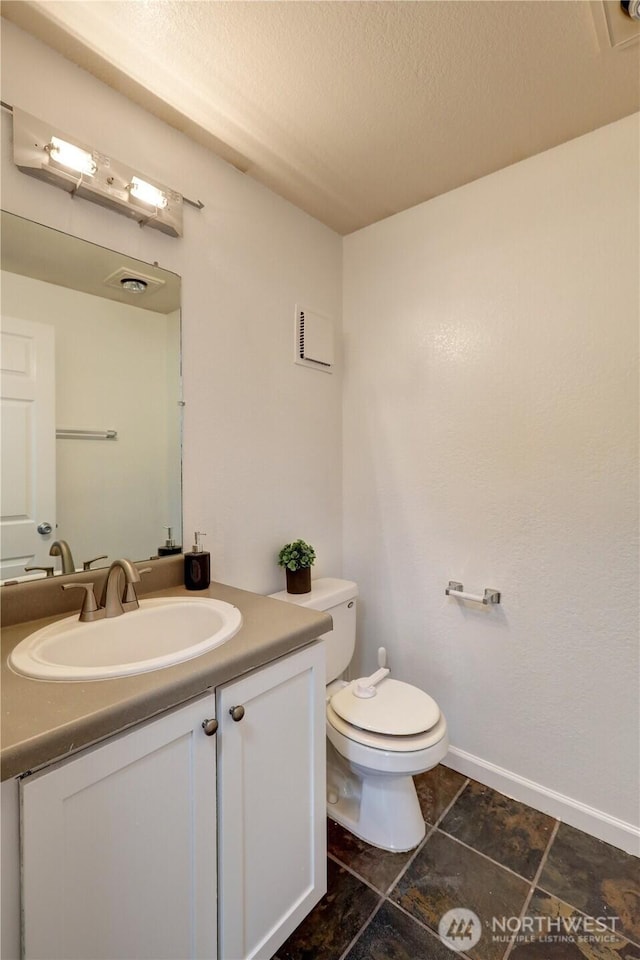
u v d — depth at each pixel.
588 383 1.47
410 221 1.88
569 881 1.29
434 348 1.82
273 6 1.02
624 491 1.41
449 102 1.30
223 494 1.57
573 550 1.51
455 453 1.77
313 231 1.95
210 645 0.94
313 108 1.33
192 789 0.86
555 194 1.51
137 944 0.78
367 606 2.07
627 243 1.39
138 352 1.34
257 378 1.69
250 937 0.98
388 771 1.27
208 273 1.51
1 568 1.09
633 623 1.40
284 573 1.80
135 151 1.30
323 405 2.02
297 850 1.11
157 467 1.39
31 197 1.11
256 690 0.98
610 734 1.45
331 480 2.07
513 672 1.64
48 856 0.67
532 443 1.58
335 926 1.16
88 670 0.82
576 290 1.48
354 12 1.04
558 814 1.53
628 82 1.24
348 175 1.66
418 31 1.08
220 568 1.56
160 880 0.81
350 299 2.10
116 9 1.02
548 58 1.16
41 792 0.65
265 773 1.01
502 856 1.38
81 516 1.23
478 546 1.72
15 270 1.10
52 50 1.13
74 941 0.70
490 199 1.66
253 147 1.50
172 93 1.26
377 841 1.42
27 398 1.13
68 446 1.20
